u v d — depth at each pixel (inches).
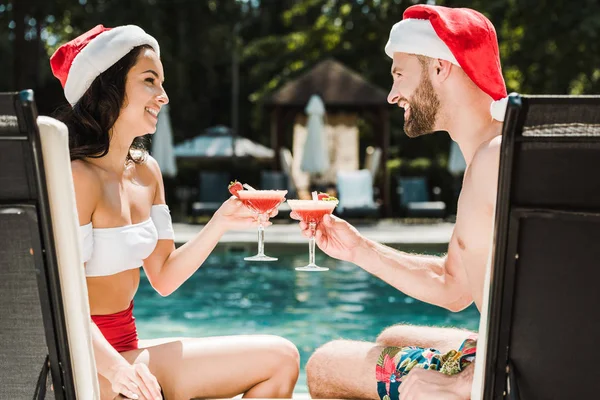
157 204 105.9
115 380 84.4
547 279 68.1
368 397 96.0
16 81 771.4
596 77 707.4
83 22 861.2
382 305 256.5
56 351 70.8
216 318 236.2
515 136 64.4
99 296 94.8
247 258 109.5
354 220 555.8
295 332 215.3
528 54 640.4
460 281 101.3
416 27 90.4
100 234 93.5
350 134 642.2
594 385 69.7
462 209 87.7
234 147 798.5
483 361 72.0
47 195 66.4
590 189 64.7
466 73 88.3
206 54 1235.2
